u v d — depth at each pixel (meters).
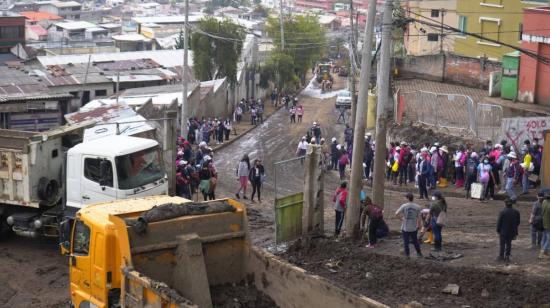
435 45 67.75
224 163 38.94
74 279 13.01
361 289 15.52
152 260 11.68
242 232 12.44
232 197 28.27
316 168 19.64
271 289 11.77
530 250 18.20
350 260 17.70
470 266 16.41
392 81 46.75
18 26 80.56
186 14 36.78
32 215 20.33
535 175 27.94
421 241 19.41
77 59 65.19
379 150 20.45
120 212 12.77
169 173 23.39
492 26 53.38
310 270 17.03
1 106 40.69
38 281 18.12
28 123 41.72
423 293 15.07
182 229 12.02
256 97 79.94
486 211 24.50
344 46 124.44
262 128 56.28
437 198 18.14
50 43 101.00
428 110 39.66
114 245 12.09
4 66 61.12
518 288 14.77
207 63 64.94
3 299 16.92
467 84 48.41
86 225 12.69
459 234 20.66
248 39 82.25
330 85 92.25
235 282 12.43
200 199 27.06
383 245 19.16
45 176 20.16
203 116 53.66
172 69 68.38
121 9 198.38
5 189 20.27
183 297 10.45
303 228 19.77
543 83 37.06
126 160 19.03
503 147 28.39
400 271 16.47
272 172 35.19
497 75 40.06
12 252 20.47
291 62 82.12
